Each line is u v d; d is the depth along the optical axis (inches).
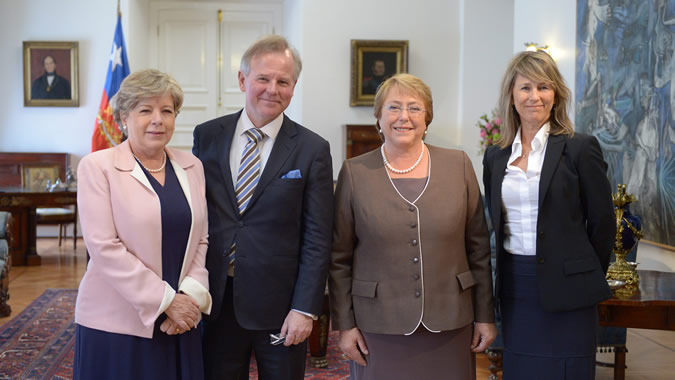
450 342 95.2
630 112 203.8
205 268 92.0
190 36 422.9
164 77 88.8
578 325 94.7
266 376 95.9
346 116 358.0
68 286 262.1
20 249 302.2
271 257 92.0
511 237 98.3
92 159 87.3
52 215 333.4
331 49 356.5
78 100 374.6
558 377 94.7
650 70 192.2
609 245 97.0
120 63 339.3
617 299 122.8
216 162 94.9
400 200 94.8
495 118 301.6
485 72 362.3
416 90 94.3
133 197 86.4
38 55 370.3
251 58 92.6
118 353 85.7
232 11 425.7
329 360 175.6
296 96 385.1
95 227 84.6
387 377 94.8
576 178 94.1
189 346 88.9
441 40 364.8
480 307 97.7
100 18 374.9
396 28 361.4
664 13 184.5
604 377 159.9
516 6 306.7
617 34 210.8
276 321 92.7
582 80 235.8
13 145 374.0
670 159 181.2
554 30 262.4
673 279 144.2
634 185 201.9
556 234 94.1
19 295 246.7
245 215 92.4
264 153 95.0
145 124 87.7
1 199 288.0
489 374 163.2
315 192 94.2
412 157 97.5
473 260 99.1
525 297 96.7
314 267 92.7
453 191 96.0
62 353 176.7
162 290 84.0
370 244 95.2
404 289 93.5
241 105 428.5
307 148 95.0
